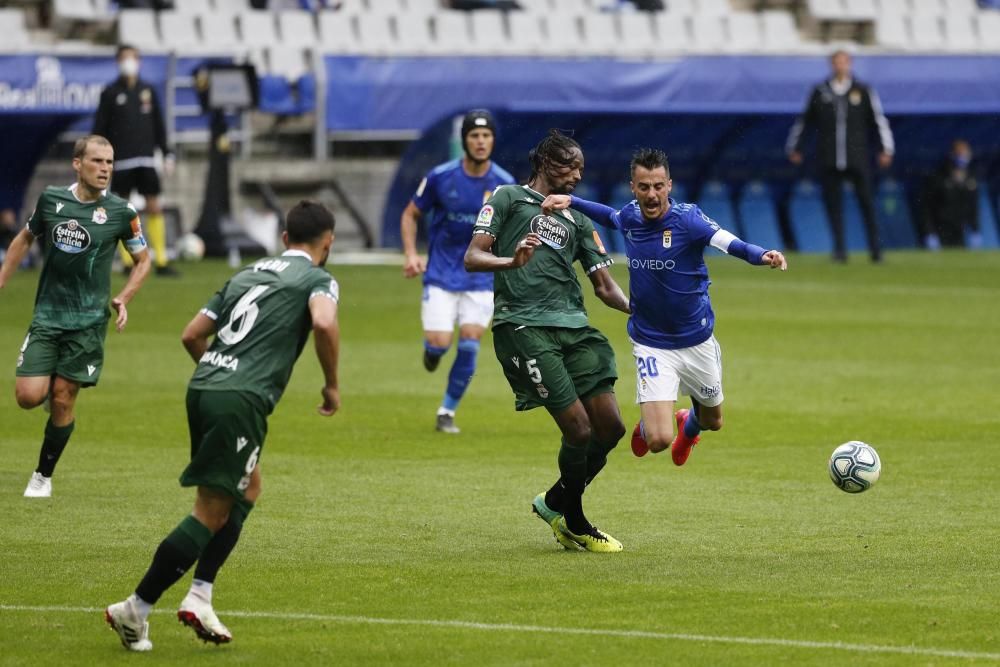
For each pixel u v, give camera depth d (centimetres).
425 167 10119
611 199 11338
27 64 9206
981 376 5538
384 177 10788
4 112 9131
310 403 4981
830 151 9881
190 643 2314
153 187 8625
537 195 3158
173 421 4562
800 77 11038
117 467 3847
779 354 6119
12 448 4122
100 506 3369
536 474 3803
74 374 3453
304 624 2416
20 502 3403
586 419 2964
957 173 11706
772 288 8644
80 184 3484
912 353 6153
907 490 3566
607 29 11669
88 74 9338
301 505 3406
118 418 4606
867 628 2388
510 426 4581
